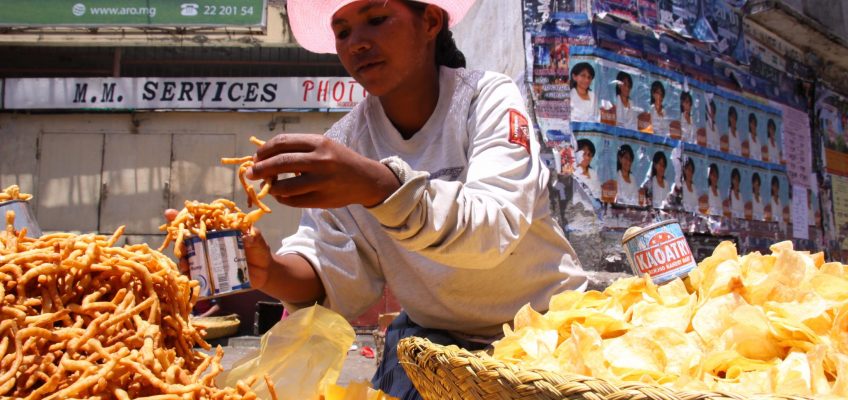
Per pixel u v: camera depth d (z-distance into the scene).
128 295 0.82
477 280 1.48
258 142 1.11
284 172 0.99
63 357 0.72
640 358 0.96
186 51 8.82
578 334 0.98
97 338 0.76
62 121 8.09
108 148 8.06
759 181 4.64
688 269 1.29
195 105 8.01
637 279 1.21
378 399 0.95
